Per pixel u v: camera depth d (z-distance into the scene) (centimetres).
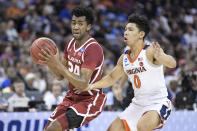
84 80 496
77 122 520
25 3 1505
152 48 513
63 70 466
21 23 1405
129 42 527
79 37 523
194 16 1847
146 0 1795
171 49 1352
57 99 789
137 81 530
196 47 1470
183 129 809
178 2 1877
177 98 838
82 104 525
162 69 530
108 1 1762
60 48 1284
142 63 517
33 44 475
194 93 860
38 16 1459
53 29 1416
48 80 934
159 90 530
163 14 1752
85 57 516
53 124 505
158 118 517
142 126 508
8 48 1179
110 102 798
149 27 535
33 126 703
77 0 1647
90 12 529
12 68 1016
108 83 545
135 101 545
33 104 738
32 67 1086
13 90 905
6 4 1473
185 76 900
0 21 1380
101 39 1377
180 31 1672
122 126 542
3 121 679
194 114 820
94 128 747
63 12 1545
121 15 1691
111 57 1322
